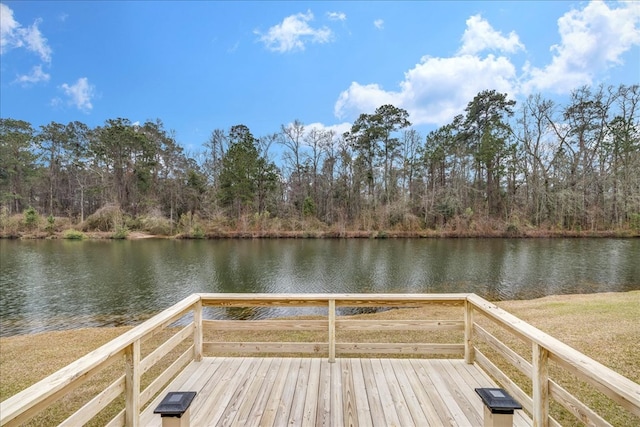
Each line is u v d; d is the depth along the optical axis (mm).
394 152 30797
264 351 2738
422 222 27328
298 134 33000
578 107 25141
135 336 1692
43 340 5484
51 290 9961
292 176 32719
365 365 2637
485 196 28000
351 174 30875
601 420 1229
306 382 2355
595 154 24859
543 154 25969
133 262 14984
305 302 2770
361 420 1883
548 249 17703
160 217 29766
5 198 31297
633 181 23000
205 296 2715
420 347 2729
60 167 36156
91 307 8289
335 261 15016
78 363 1307
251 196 30344
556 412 2443
